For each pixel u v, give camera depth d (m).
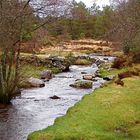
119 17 49.00
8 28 27.36
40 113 25.97
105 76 44.25
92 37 133.12
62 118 21.70
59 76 47.75
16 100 30.39
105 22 125.94
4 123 23.23
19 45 28.61
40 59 55.28
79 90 35.84
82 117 21.28
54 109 27.23
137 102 24.59
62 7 30.08
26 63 52.28
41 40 35.06
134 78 34.47
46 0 28.88
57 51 86.50
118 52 91.94
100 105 23.80
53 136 18.25
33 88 36.75
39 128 22.12
